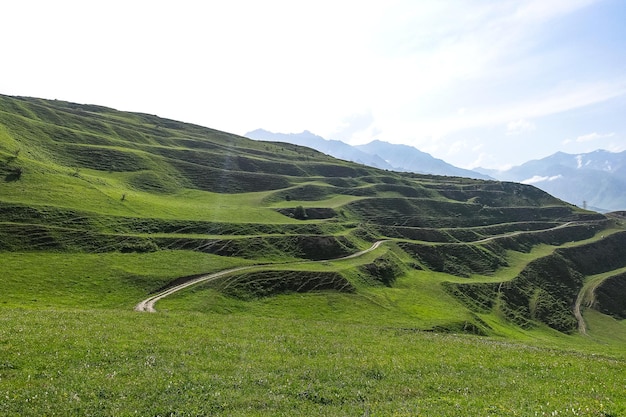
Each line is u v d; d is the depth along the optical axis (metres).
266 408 22.16
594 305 174.00
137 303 79.50
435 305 119.69
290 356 31.72
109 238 110.12
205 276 99.56
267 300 94.94
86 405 20.41
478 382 28.11
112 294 82.75
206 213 159.38
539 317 152.00
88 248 103.69
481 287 156.88
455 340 43.84
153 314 44.66
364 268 130.50
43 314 38.97
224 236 132.88
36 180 136.38
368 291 114.62
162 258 106.50
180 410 21.00
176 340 32.91
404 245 181.25
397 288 129.50
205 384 24.34
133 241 111.69
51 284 81.75
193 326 39.19
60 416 19.31
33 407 19.75
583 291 186.12
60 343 28.56
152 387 23.09
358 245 159.00
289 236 142.25
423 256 178.88
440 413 21.72
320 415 21.38
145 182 195.88
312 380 26.75
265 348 33.41
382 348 36.72
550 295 173.62
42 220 110.00
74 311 43.88
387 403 23.44
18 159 146.12
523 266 193.50
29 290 77.31
